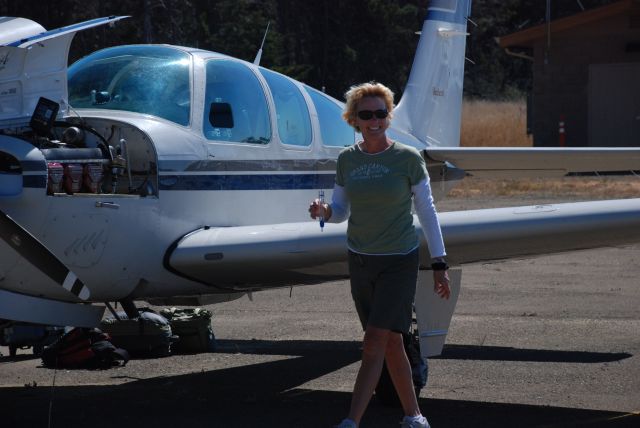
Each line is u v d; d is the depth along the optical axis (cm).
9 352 1238
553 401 946
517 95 8050
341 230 949
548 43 4356
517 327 1347
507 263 2086
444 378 1056
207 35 5503
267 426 865
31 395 995
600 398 956
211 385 1042
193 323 1227
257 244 948
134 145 959
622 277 1844
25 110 897
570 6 7500
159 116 982
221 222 1012
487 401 950
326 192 1173
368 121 735
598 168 1277
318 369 1125
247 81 1075
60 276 809
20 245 798
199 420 886
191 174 976
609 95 4328
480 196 3462
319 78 6462
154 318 1205
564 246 949
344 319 1460
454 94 1553
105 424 872
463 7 1556
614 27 4288
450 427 856
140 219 926
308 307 1579
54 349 1143
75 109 973
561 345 1223
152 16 4981
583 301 1558
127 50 1042
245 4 5753
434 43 1516
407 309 734
